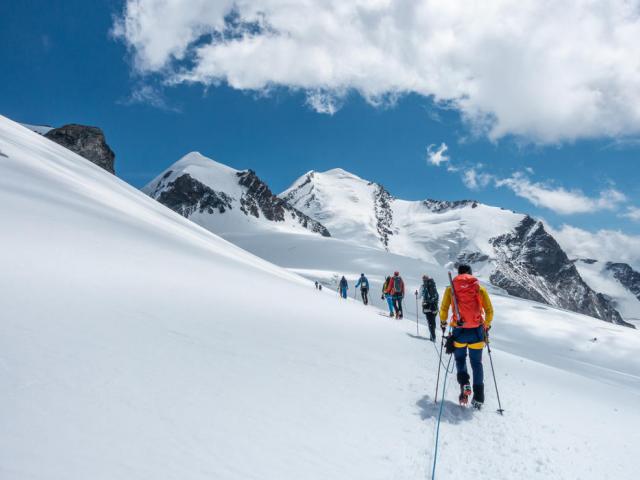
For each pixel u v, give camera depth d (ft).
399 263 455.22
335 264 455.22
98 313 20.30
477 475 13.70
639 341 206.08
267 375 18.16
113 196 106.32
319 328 32.17
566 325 224.33
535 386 28.48
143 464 9.87
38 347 14.60
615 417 24.06
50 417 10.70
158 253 48.08
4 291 19.58
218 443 11.78
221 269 55.01
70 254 32.14
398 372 24.50
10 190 50.70
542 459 15.74
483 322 21.03
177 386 14.66
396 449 14.39
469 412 19.99
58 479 8.50
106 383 13.41
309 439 13.53
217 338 21.50
